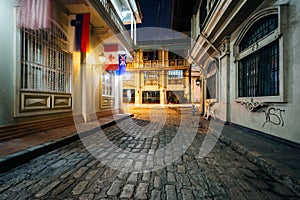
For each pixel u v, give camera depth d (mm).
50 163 3148
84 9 6297
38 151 3492
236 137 4652
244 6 4637
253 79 5188
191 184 2453
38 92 5043
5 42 4094
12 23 4242
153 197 2123
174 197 2127
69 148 4094
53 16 5527
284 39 3732
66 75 6531
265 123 4523
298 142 3473
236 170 2918
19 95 4391
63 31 6098
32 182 2445
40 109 5129
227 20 5719
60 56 6184
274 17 4250
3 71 4043
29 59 4789
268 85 4480
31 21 4695
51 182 2455
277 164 2717
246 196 2152
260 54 4812
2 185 2348
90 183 2449
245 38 5750
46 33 5375
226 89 6770
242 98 5578
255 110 4953
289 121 3697
